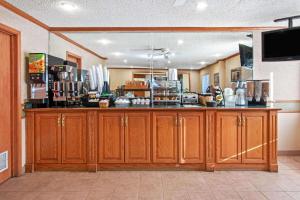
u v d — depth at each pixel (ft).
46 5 9.86
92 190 9.27
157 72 14.33
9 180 10.26
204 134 11.19
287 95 13.85
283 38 11.68
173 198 8.59
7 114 10.34
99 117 11.22
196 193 8.97
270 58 12.04
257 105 12.36
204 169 11.27
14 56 10.46
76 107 11.59
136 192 9.08
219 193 8.96
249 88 12.66
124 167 11.36
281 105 13.85
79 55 14.49
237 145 11.20
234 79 13.94
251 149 11.19
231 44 13.94
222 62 14.15
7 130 10.35
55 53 13.47
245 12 10.78
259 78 13.73
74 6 10.00
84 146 11.26
